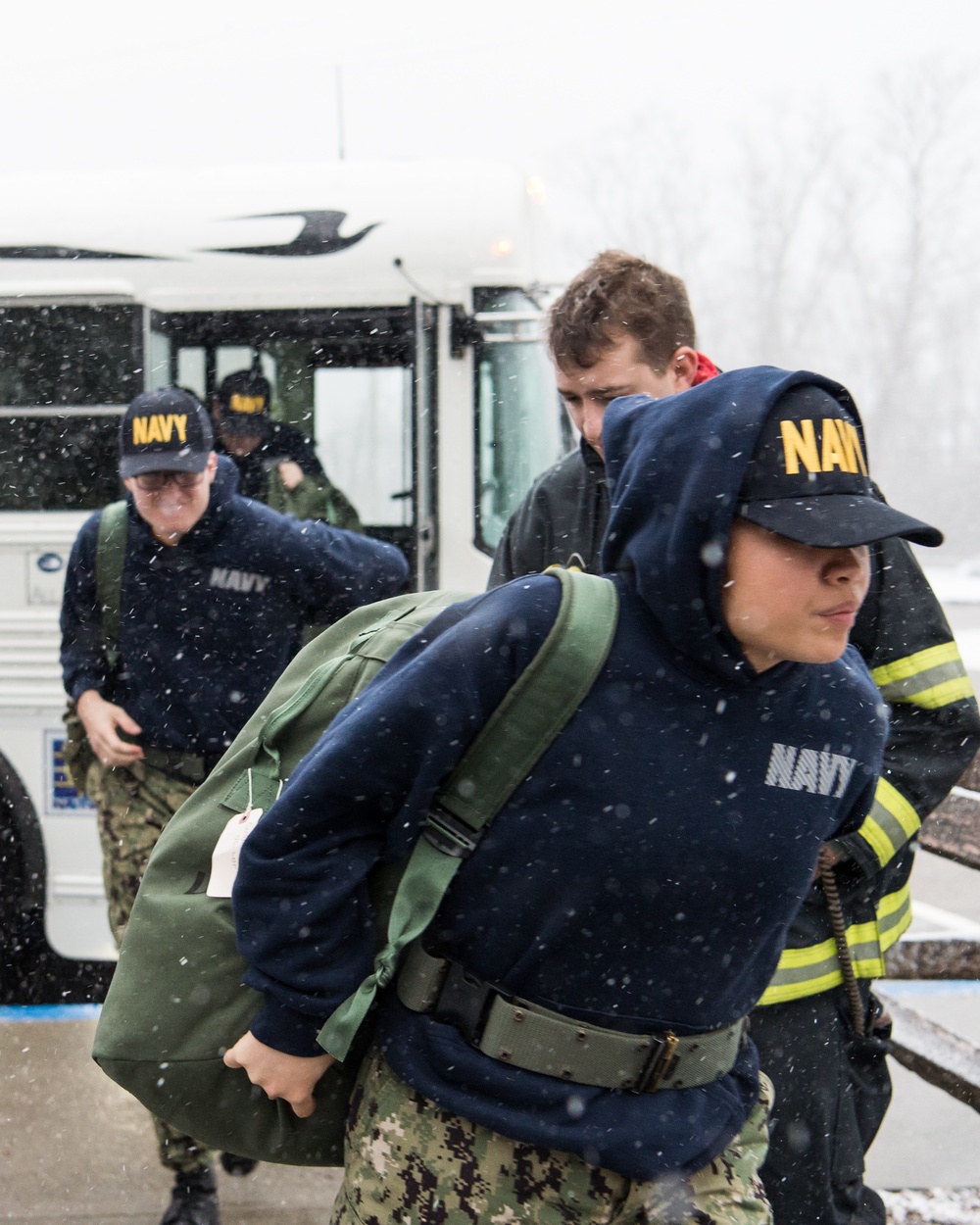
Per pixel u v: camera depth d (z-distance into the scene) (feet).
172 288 16.42
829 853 7.22
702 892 5.11
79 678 11.75
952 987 16.85
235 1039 5.65
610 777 5.01
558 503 8.42
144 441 10.96
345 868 5.29
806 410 4.88
